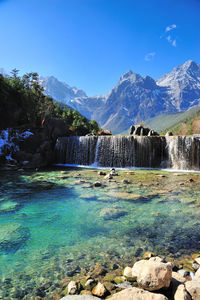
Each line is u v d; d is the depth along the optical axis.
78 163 28.47
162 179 14.95
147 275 3.54
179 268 4.20
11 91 39.00
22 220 7.12
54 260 4.57
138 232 6.07
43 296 3.46
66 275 4.01
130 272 3.93
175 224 6.64
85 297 3.19
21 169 20.11
